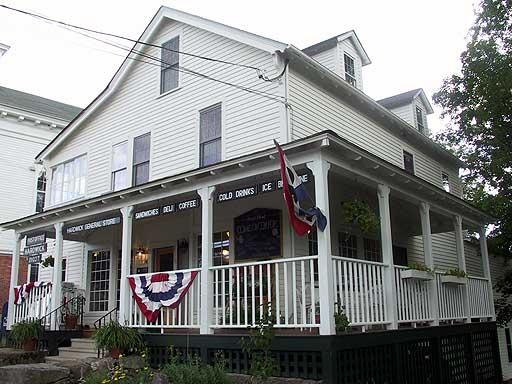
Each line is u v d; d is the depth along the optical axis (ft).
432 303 35.29
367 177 30.48
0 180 70.79
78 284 50.78
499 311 57.88
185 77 43.75
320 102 40.14
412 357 31.60
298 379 24.93
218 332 30.83
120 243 47.98
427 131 61.82
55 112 79.77
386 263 30.58
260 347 25.86
